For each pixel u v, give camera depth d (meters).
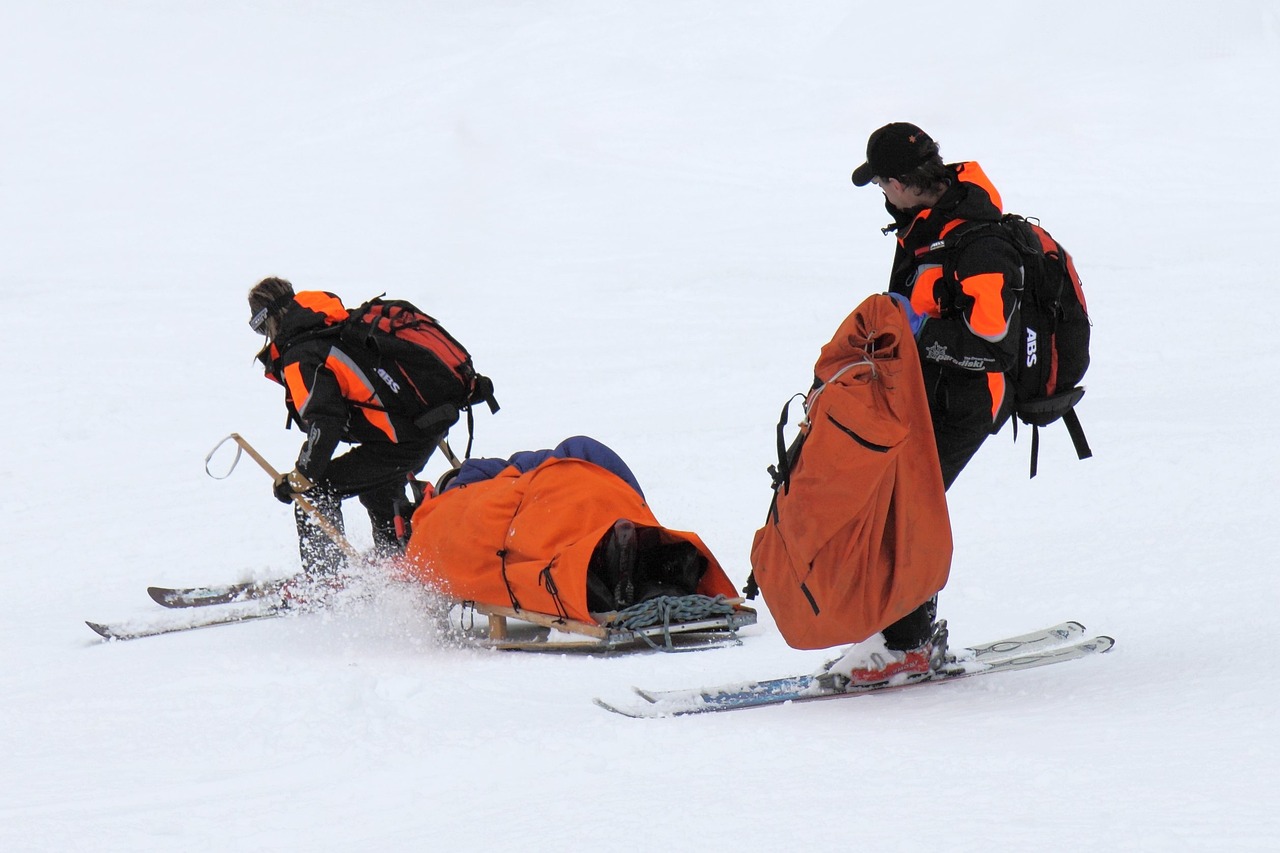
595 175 126.38
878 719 12.97
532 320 64.12
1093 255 75.06
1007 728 12.03
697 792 10.90
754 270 74.00
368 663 18.27
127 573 26.75
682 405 41.62
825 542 13.59
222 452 39.50
